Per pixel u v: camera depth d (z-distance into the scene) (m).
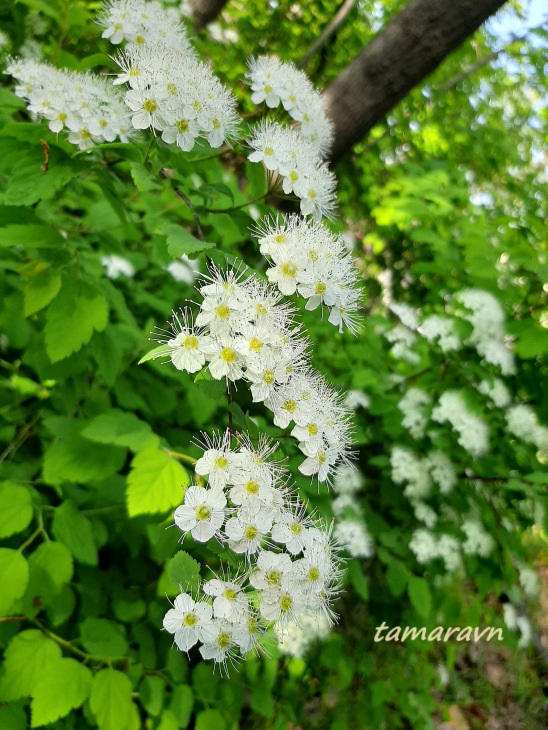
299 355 0.12
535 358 0.25
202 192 0.15
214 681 0.18
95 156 0.14
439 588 0.26
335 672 0.27
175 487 0.13
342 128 0.29
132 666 0.17
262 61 0.17
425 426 0.26
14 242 0.14
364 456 0.29
